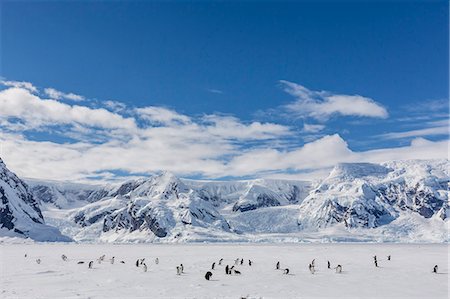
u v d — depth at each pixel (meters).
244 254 140.88
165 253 149.00
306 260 108.00
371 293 48.88
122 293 47.38
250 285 55.06
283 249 193.12
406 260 107.44
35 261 99.94
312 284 56.62
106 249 194.12
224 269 78.56
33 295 45.66
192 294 47.06
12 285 53.75
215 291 49.44
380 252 156.50
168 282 57.72
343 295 47.31
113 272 71.50
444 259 111.31
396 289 52.16
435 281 60.56
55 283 55.91
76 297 44.31
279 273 71.31
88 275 66.25
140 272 71.81
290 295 46.97
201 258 116.25
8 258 113.12
